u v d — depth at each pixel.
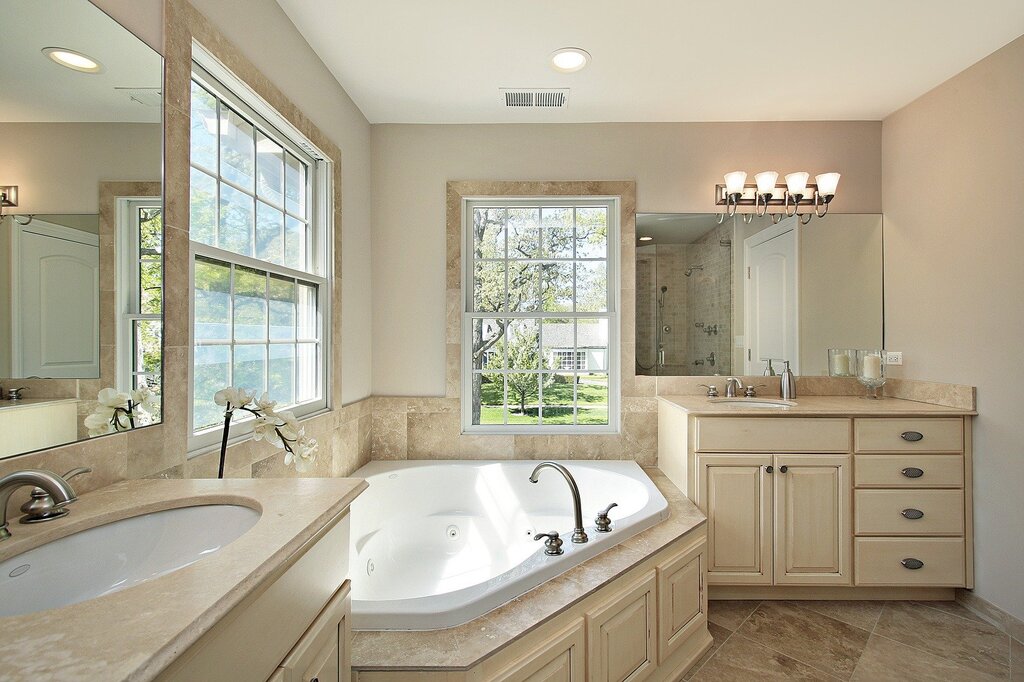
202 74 1.52
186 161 1.35
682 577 1.88
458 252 2.93
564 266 3.01
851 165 2.90
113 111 1.12
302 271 2.18
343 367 2.52
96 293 1.08
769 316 2.90
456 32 2.06
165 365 1.28
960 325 2.36
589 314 3.00
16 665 0.48
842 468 2.31
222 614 0.62
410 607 1.30
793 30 2.04
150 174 1.23
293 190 2.18
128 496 1.02
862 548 2.31
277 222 2.04
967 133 2.32
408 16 1.95
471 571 2.28
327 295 2.38
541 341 3.01
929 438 2.30
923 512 2.30
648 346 2.92
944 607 2.31
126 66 1.15
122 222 1.14
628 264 2.91
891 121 2.81
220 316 1.66
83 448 1.04
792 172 2.90
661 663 1.75
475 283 3.01
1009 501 2.12
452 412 2.91
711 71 2.36
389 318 2.94
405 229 2.93
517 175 2.93
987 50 2.17
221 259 1.62
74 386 1.02
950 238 2.41
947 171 2.43
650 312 2.91
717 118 2.86
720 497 2.33
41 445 0.95
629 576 1.62
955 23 1.98
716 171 2.91
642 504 2.25
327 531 1.01
